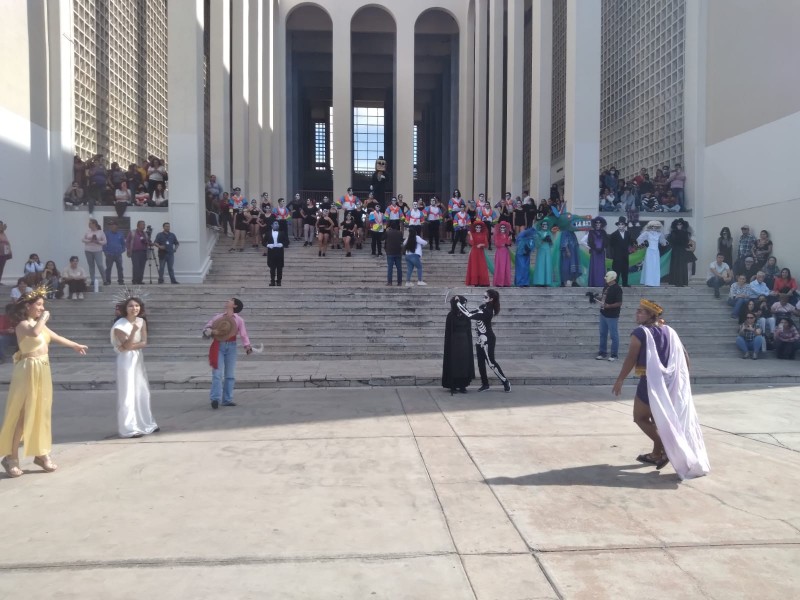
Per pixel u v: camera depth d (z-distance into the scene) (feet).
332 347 42.75
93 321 44.34
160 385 33.35
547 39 71.56
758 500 15.70
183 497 15.96
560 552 12.67
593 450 20.31
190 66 57.31
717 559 12.38
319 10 99.25
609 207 63.26
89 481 17.30
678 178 64.54
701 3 63.05
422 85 121.60
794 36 51.21
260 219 64.59
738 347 43.62
